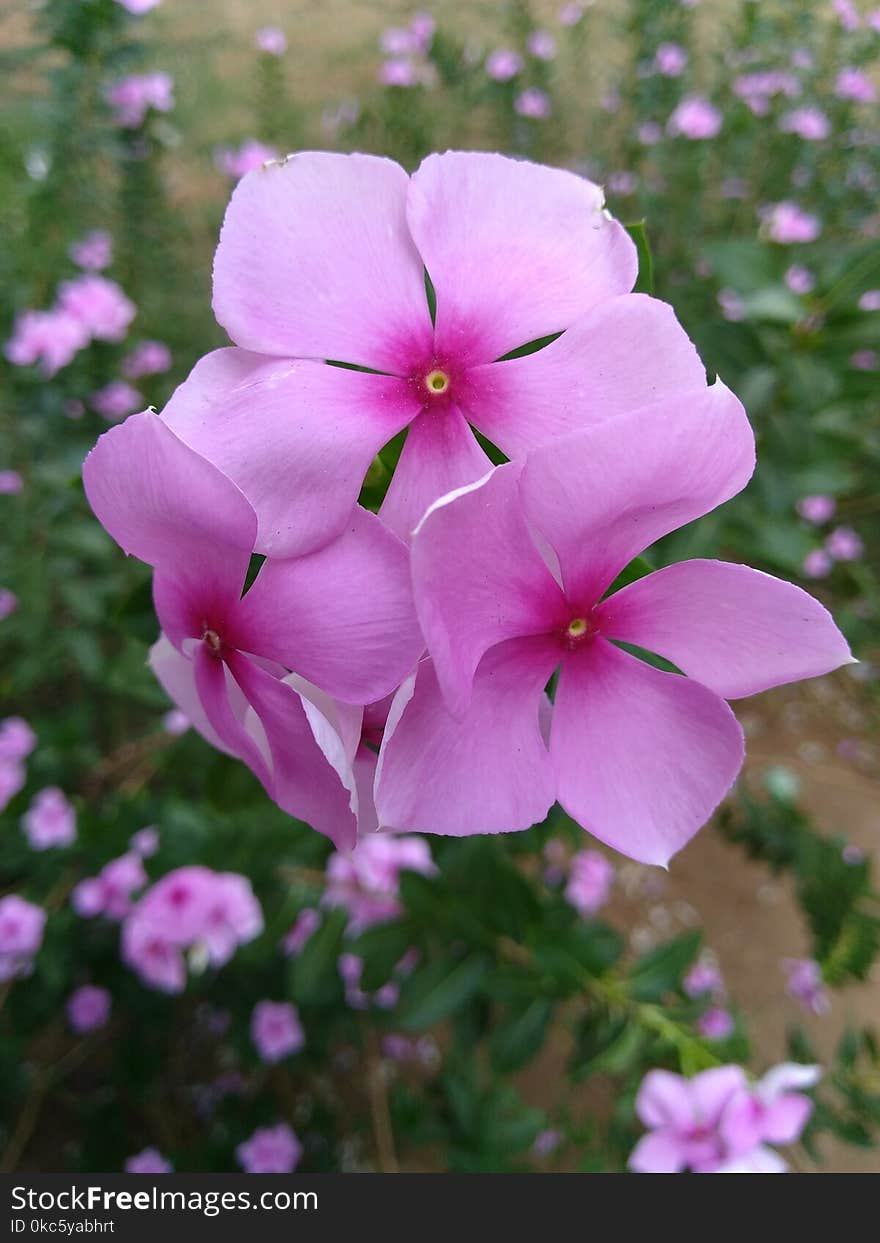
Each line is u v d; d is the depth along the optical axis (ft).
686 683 0.27
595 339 0.26
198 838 0.66
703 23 1.81
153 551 0.27
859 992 1.07
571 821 0.64
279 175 0.27
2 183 1.00
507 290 0.27
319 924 0.68
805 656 0.26
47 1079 0.88
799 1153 0.78
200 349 1.23
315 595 0.25
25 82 1.36
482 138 1.62
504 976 0.57
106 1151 0.88
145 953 0.71
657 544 0.54
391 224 0.27
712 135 1.26
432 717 0.26
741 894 1.16
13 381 0.88
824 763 1.26
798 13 1.42
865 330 0.60
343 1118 0.96
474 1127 0.65
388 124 1.45
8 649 1.06
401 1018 0.59
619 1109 0.57
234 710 0.30
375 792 0.25
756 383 0.61
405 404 0.27
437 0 1.88
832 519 1.28
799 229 0.89
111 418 0.93
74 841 0.78
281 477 0.25
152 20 1.66
